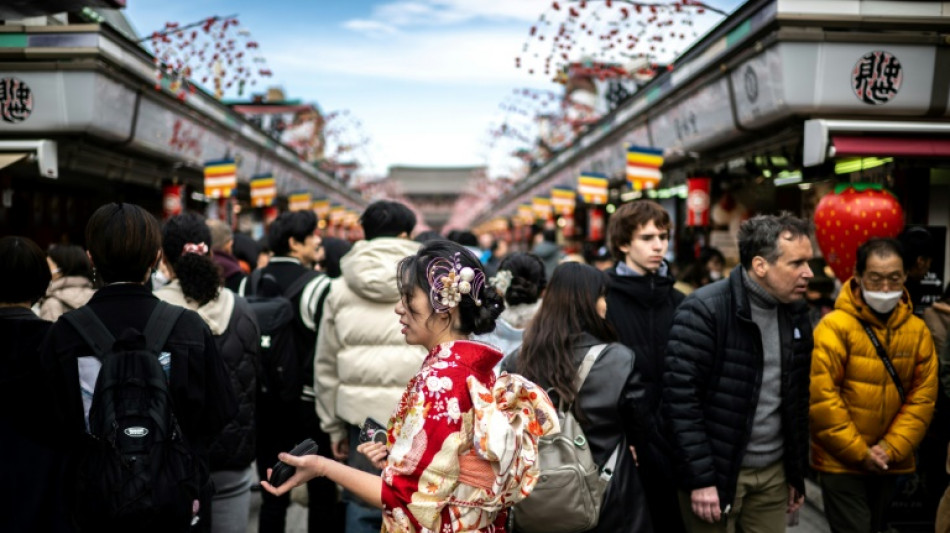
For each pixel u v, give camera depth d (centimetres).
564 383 248
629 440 271
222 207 1227
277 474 172
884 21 477
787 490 289
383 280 292
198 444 228
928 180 515
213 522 296
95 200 1077
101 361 207
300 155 1911
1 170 607
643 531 250
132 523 193
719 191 852
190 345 219
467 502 162
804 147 491
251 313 309
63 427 207
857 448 304
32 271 230
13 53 641
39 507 208
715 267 598
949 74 488
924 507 418
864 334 315
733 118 606
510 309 343
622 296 345
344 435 322
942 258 500
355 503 295
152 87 782
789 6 478
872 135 473
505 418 165
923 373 318
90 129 680
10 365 216
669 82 750
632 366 254
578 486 237
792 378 281
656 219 337
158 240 224
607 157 1121
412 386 171
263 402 367
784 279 269
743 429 274
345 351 304
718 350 279
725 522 278
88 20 855
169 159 948
